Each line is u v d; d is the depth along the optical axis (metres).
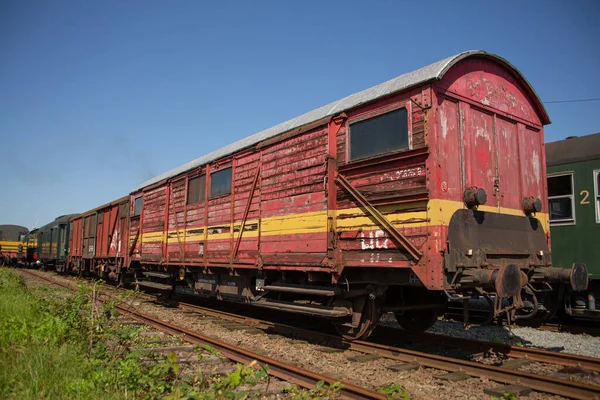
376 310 6.91
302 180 7.73
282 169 8.30
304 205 7.61
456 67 6.39
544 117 8.00
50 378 4.43
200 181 11.57
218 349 6.79
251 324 9.46
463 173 6.22
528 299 8.55
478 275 5.73
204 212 11.07
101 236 19.89
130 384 4.47
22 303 8.41
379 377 5.57
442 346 7.24
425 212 5.76
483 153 6.70
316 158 7.45
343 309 7.05
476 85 6.73
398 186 6.15
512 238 6.88
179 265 12.14
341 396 4.71
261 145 8.95
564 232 9.58
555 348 7.32
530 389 4.98
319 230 7.22
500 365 5.90
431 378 5.48
